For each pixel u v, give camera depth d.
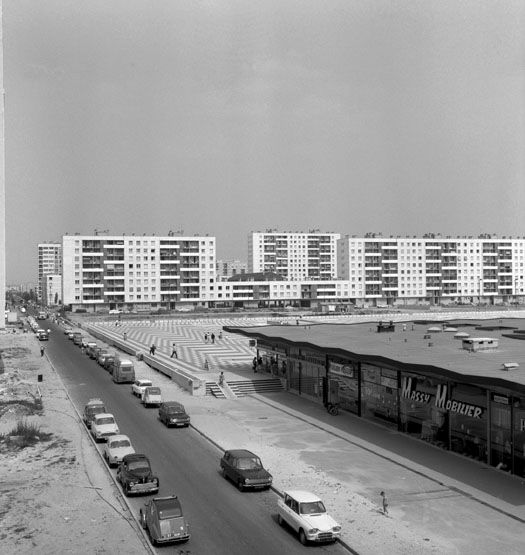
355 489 35.75
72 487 36.44
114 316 192.25
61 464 41.19
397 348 54.19
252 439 47.75
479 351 50.72
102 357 91.25
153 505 29.19
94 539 28.97
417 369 43.62
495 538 28.69
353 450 44.28
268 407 60.47
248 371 79.75
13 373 79.88
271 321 171.38
